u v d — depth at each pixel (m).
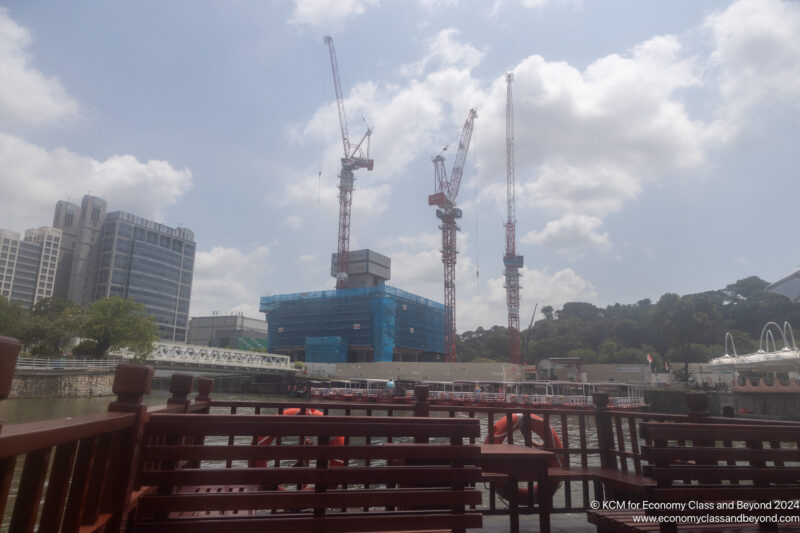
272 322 138.50
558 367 88.81
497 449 4.70
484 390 74.00
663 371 96.38
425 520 3.31
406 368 89.88
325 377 95.81
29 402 44.53
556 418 52.03
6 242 137.00
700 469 3.89
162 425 3.11
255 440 4.72
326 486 3.24
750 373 67.56
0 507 1.60
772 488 3.97
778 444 4.26
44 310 73.19
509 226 125.62
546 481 4.54
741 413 55.16
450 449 3.42
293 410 5.77
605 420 6.66
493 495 5.97
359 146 147.25
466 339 178.88
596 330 132.25
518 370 91.62
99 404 45.03
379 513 3.30
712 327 79.31
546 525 4.48
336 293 131.62
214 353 84.94
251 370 90.62
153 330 65.81
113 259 155.62
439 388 76.19
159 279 167.50
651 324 91.25
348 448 3.29
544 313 172.12
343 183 143.75
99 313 61.69
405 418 3.41
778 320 103.19
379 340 119.12
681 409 63.38
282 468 3.18
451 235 127.81
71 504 2.33
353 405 5.91
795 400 53.00
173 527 3.07
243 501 3.12
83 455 2.39
